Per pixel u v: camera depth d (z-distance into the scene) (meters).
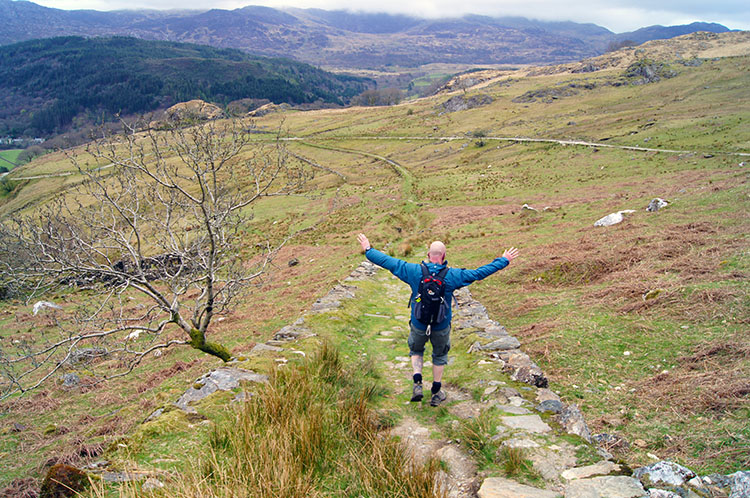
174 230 10.20
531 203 36.00
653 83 127.06
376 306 12.12
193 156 9.34
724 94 90.38
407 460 3.82
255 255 33.66
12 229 8.31
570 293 11.80
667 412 5.22
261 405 4.54
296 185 10.97
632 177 41.81
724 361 6.14
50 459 7.53
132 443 4.20
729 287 8.42
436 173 67.81
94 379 13.46
